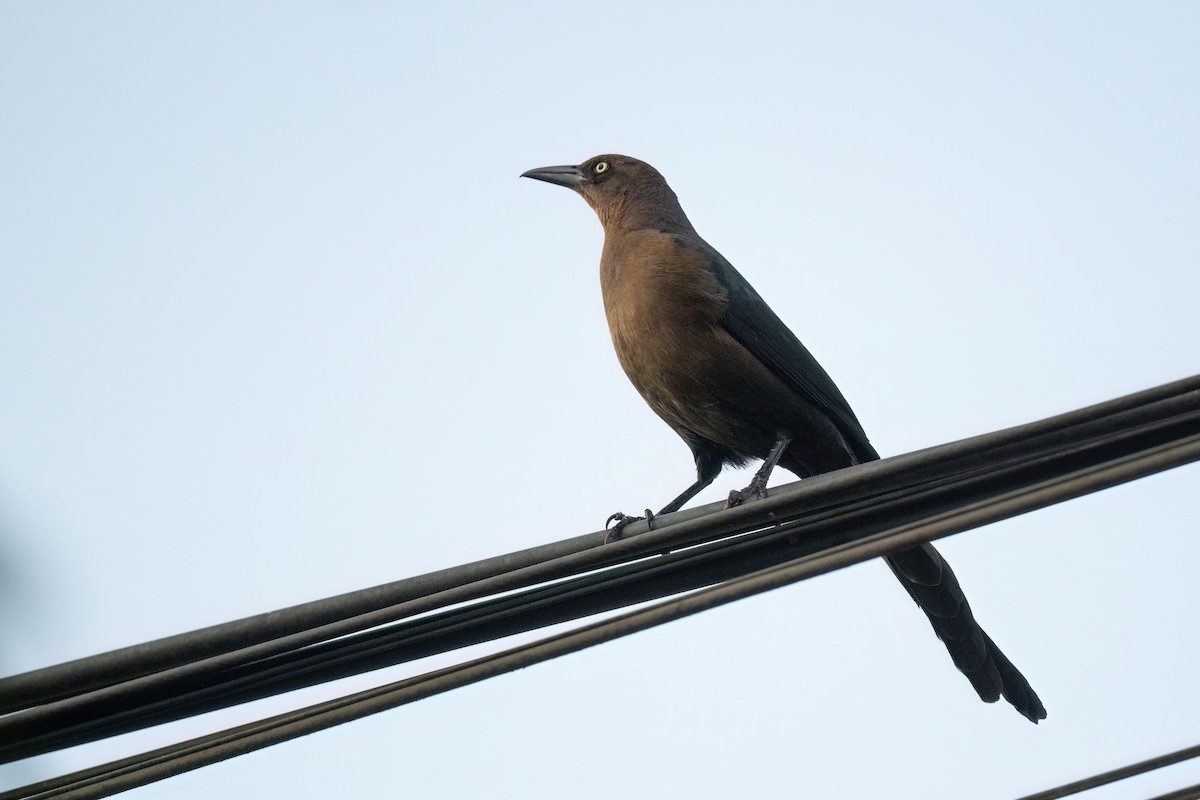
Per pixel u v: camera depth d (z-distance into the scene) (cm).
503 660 673
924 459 738
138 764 708
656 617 658
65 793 711
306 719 692
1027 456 739
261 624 763
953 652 1104
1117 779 792
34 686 748
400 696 682
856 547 652
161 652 757
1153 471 629
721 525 776
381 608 771
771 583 653
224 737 702
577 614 811
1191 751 786
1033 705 1085
